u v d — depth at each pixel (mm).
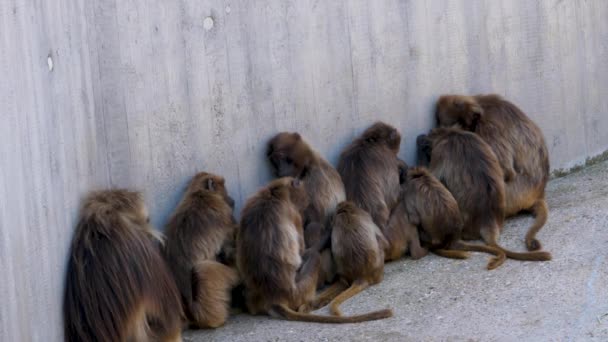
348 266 6234
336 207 6484
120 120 5812
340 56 7016
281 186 6031
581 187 7879
